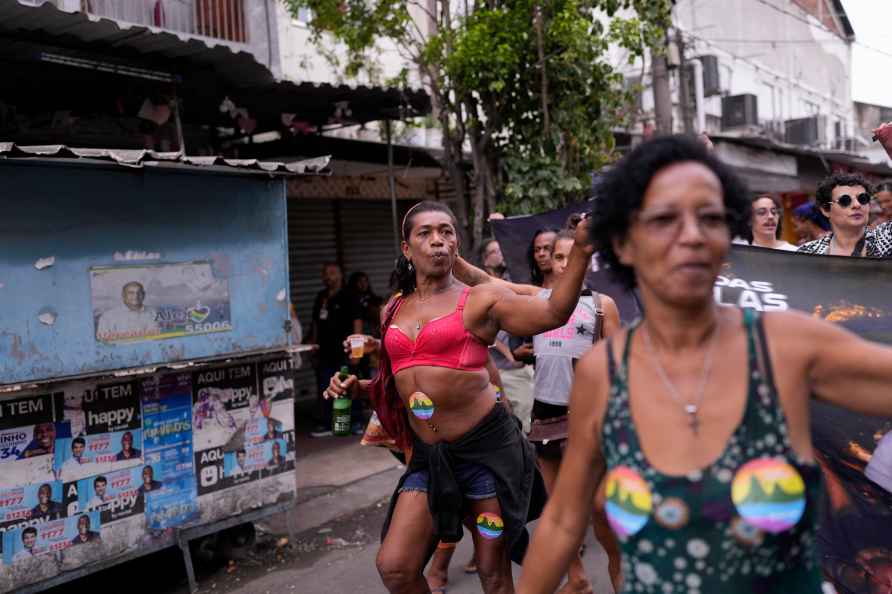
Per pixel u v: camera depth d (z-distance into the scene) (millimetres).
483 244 8344
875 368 1447
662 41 10477
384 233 11094
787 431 1438
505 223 6191
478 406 3166
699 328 1506
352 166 9398
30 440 3904
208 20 7117
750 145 14773
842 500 2869
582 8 8680
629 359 1562
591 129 8883
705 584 1430
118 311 4180
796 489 1414
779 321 1513
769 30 21656
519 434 3320
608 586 4305
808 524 1452
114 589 4656
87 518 4105
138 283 4258
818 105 24750
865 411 1486
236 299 4707
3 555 3822
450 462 3139
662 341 1532
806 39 23953
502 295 3018
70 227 3998
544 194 8414
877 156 27047
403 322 3266
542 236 4582
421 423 3217
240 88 6832
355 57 9289
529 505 3445
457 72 8352
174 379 4438
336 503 6102
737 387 1462
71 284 4004
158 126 6637
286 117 7895
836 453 2867
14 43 5246
